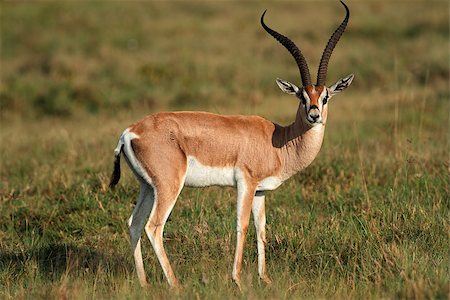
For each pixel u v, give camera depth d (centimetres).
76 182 3062
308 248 2342
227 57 6519
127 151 2116
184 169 2114
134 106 5312
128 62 6209
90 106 5431
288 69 6169
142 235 2556
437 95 4984
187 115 2150
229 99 5375
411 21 7731
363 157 3222
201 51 6825
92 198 2861
